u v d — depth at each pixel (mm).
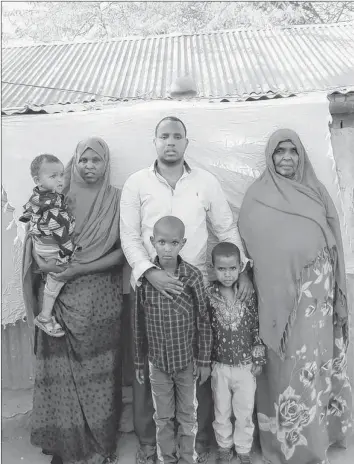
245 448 2359
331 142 2654
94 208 2357
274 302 2264
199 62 3750
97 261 2334
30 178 2555
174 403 2352
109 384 2430
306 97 2537
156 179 2303
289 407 2312
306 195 2334
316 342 2318
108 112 2570
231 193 2547
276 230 2283
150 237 2139
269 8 7988
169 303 2168
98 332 2375
